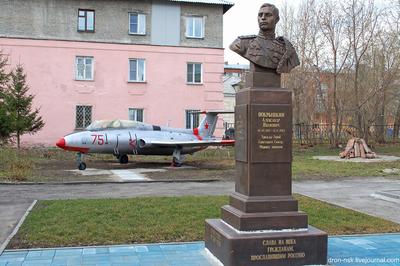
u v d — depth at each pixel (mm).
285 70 6410
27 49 27719
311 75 36906
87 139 19938
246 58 6434
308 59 34844
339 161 23703
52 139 27938
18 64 26125
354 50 31766
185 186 14703
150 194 12828
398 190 13336
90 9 28656
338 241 7586
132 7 29266
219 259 6207
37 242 7297
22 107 23891
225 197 11844
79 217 9000
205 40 30469
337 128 33812
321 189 14328
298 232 6059
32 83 27750
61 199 11570
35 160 22672
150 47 29594
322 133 37375
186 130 24078
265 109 6266
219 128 31344
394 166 21406
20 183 14656
